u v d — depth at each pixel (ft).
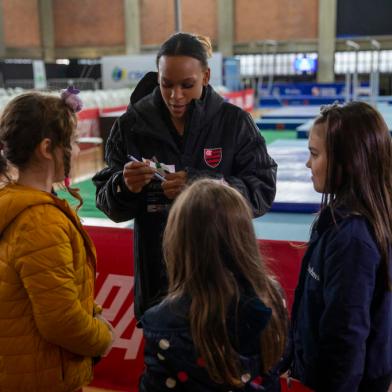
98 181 5.87
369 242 3.99
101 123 27.55
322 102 56.03
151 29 70.23
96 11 71.72
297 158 16.12
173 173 4.99
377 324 4.22
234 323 3.44
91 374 4.72
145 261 5.60
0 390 4.23
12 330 4.07
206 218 3.52
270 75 62.28
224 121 5.47
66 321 3.94
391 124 21.53
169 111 5.53
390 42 62.28
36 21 72.38
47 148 4.16
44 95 4.29
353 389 4.03
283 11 65.67
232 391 3.55
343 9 63.36
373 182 4.17
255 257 3.63
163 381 3.64
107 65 50.06
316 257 4.32
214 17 67.82
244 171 5.53
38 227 3.91
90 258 4.48
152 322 3.66
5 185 4.20
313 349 4.37
